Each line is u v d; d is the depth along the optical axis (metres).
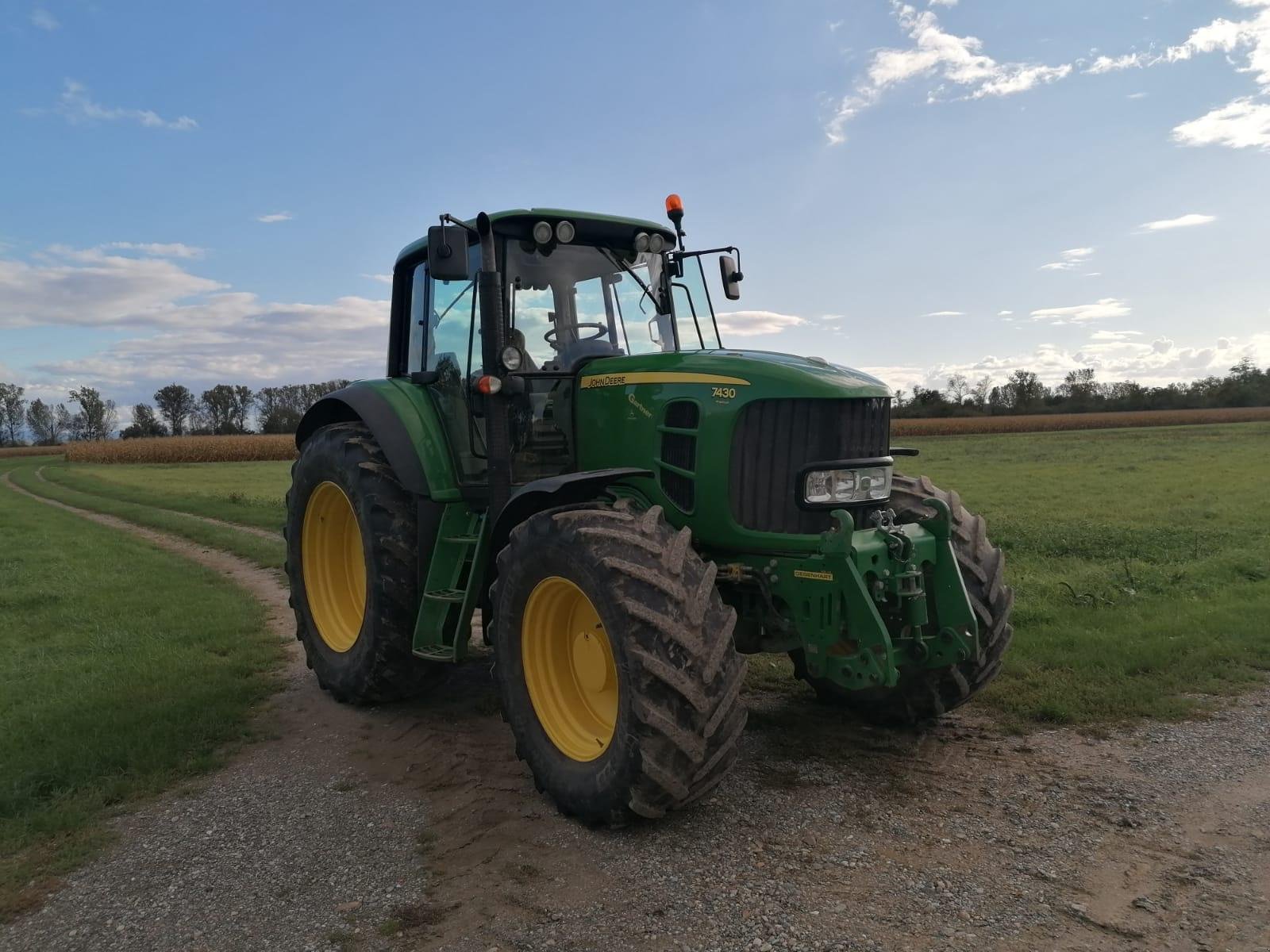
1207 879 2.90
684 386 3.96
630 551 3.36
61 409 113.69
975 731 4.38
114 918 2.92
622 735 3.24
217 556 11.87
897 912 2.72
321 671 5.39
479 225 4.32
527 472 4.66
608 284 4.91
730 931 2.64
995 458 31.03
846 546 3.47
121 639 6.87
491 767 4.15
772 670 5.51
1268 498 14.75
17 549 12.70
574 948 2.60
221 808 3.78
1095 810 3.45
